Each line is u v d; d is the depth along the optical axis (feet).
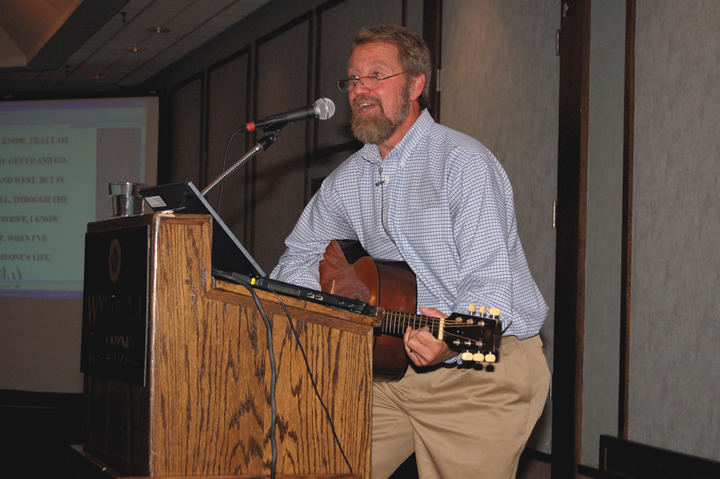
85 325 5.09
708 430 8.64
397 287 6.45
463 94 13.04
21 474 13.43
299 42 17.87
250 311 4.35
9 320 21.29
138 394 4.24
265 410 4.38
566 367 10.66
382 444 6.66
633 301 9.80
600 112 10.43
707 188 8.76
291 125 18.21
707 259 8.73
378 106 6.43
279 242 18.54
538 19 11.41
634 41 9.91
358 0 15.66
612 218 10.19
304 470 4.51
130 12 19.95
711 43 8.78
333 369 4.61
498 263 5.69
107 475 4.49
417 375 6.38
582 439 10.48
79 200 21.76
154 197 4.80
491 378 6.11
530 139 11.51
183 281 4.18
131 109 21.91
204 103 22.95
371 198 6.90
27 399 20.90
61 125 22.00
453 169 6.09
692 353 8.90
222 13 20.08
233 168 6.04
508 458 6.14
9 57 22.97
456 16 13.25
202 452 4.18
